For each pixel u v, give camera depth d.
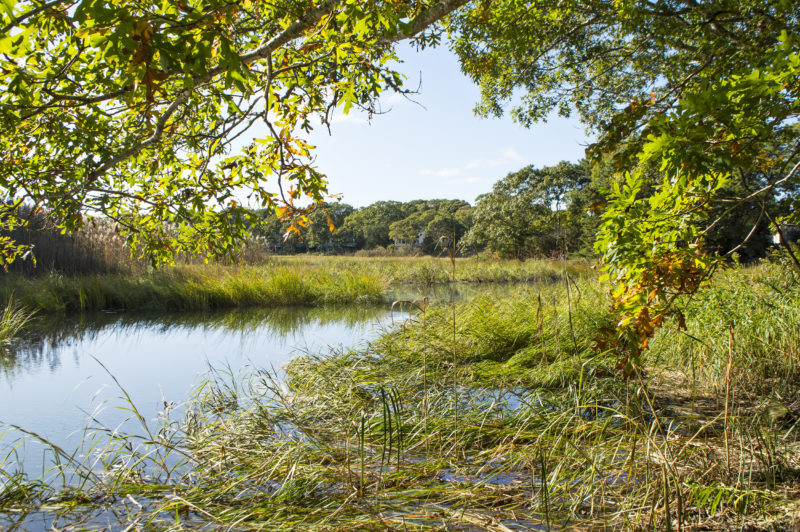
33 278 12.98
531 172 39.41
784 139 2.88
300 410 4.61
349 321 11.34
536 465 3.47
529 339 6.76
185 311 12.83
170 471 3.53
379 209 83.75
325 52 3.24
